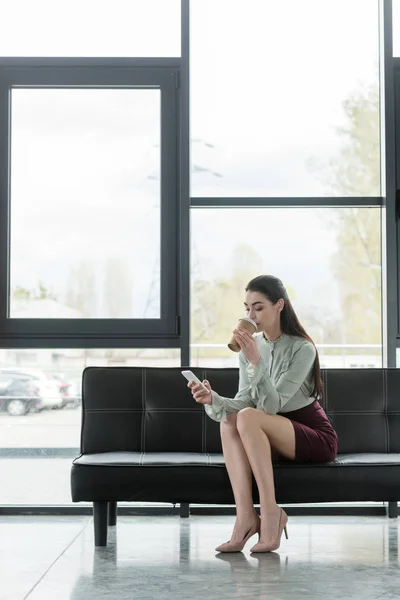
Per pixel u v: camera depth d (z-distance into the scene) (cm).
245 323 315
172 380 372
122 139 422
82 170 421
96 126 423
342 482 311
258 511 402
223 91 422
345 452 365
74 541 336
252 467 305
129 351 415
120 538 342
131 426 365
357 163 421
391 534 353
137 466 313
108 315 416
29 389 414
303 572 276
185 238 412
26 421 414
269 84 423
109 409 366
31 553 310
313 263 419
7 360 414
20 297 416
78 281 417
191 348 415
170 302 416
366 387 371
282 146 421
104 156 421
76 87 423
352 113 423
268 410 312
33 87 423
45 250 418
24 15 423
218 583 261
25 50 422
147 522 383
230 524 378
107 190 420
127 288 417
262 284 330
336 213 421
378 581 263
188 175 414
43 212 419
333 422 367
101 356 415
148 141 422
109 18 423
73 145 422
